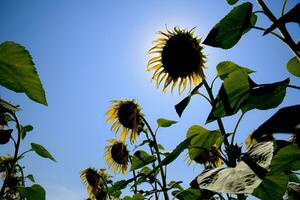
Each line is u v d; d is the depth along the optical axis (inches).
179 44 38.8
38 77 12.1
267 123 11.9
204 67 38.5
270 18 18.4
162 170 39.6
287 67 22.3
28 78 12.1
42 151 28.8
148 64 41.0
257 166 10.9
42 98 12.5
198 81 38.6
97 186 80.4
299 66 22.0
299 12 12.3
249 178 10.4
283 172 15.1
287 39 17.7
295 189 20.1
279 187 14.9
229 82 17.5
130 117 55.6
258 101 17.3
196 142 24.0
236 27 18.2
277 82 16.5
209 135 23.9
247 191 9.7
